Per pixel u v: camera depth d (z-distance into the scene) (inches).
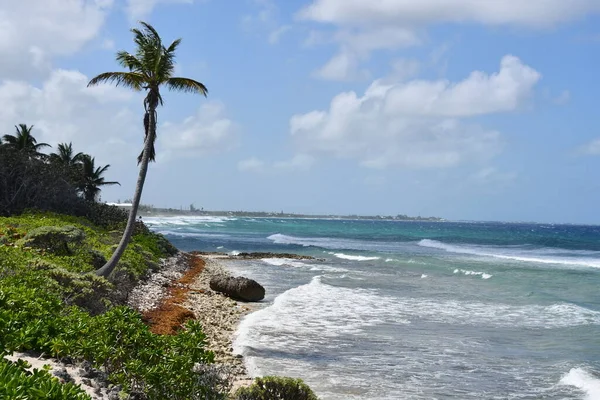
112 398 284.5
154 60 810.8
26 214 1408.7
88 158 2252.7
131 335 327.9
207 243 2596.0
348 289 1080.2
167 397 301.4
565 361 567.8
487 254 2169.0
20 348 332.5
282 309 841.5
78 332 344.2
